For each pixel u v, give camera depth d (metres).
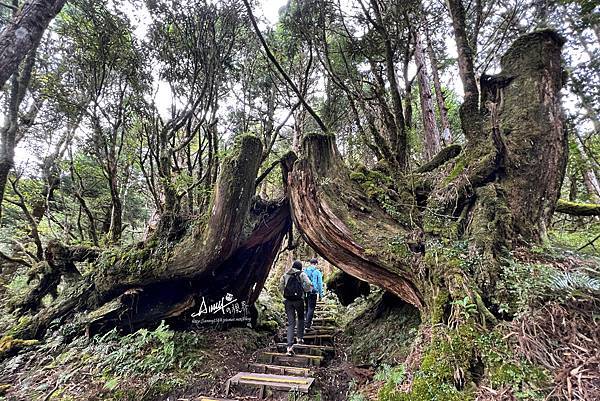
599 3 5.93
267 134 9.49
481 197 5.02
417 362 3.85
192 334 6.96
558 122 5.40
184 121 8.08
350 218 5.91
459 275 4.14
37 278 8.30
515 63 5.79
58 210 11.95
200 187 8.38
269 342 8.30
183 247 6.61
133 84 7.83
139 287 6.82
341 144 12.84
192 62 8.02
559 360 3.09
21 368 5.88
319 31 8.30
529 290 3.68
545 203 5.14
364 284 8.41
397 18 7.44
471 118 5.83
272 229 8.13
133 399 5.00
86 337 6.45
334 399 4.91
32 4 3.78
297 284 6.78
